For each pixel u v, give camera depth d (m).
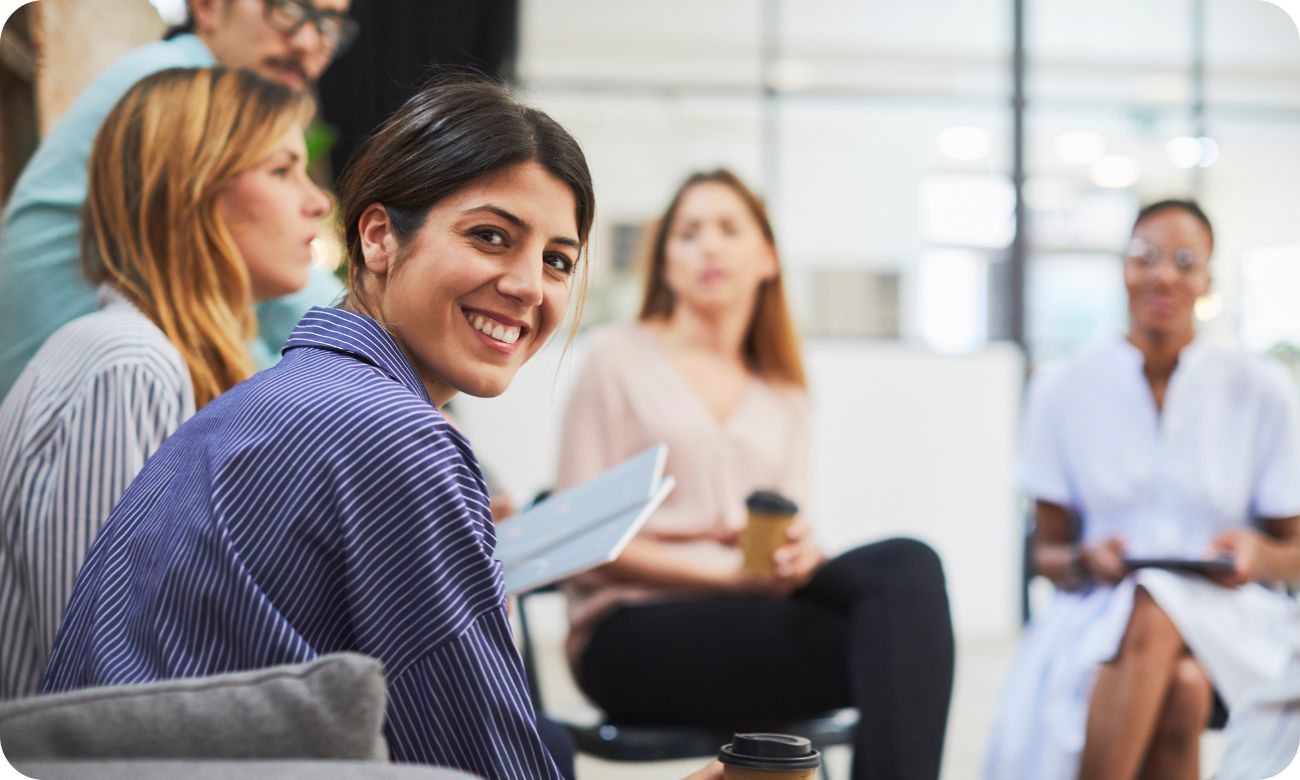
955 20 6.70
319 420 0.97
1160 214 2.50
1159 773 2.22
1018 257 6.65
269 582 0.94
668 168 6.47
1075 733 2.21
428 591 0.96
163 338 1.43
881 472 6.07
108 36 2.86
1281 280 6.72
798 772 1.08
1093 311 6.72
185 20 2.33
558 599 5.78
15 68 2.73
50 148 1.93
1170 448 2.47
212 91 1.58
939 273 6.65
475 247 1.09
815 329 6.55
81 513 1.33
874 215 6.60
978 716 4.19
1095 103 6.80
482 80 1.28
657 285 2.35
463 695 0.95
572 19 6.46
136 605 0.97
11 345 1.87
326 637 0.96
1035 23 6.77
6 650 1.34
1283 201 6.79
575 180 1.13
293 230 1.64
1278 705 1.78
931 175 6.65
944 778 3.30
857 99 6.62
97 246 1.54
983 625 6.07
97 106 1.93
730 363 2.33
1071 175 6.77
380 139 1.13
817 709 1.96
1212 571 2.24
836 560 1.88
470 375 1.11
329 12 2.26
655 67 6.49
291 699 0.83
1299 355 6.56
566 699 4.32
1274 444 2.46
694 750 1.93
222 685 0.84
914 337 6.62
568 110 6.45
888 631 1.77
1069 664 2.26
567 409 2.27
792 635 1.91
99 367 1.36
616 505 1.55
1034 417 2.58
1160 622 2.18
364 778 0.77
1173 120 6.82
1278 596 2.32
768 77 6.58
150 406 1.37
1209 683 2.20
